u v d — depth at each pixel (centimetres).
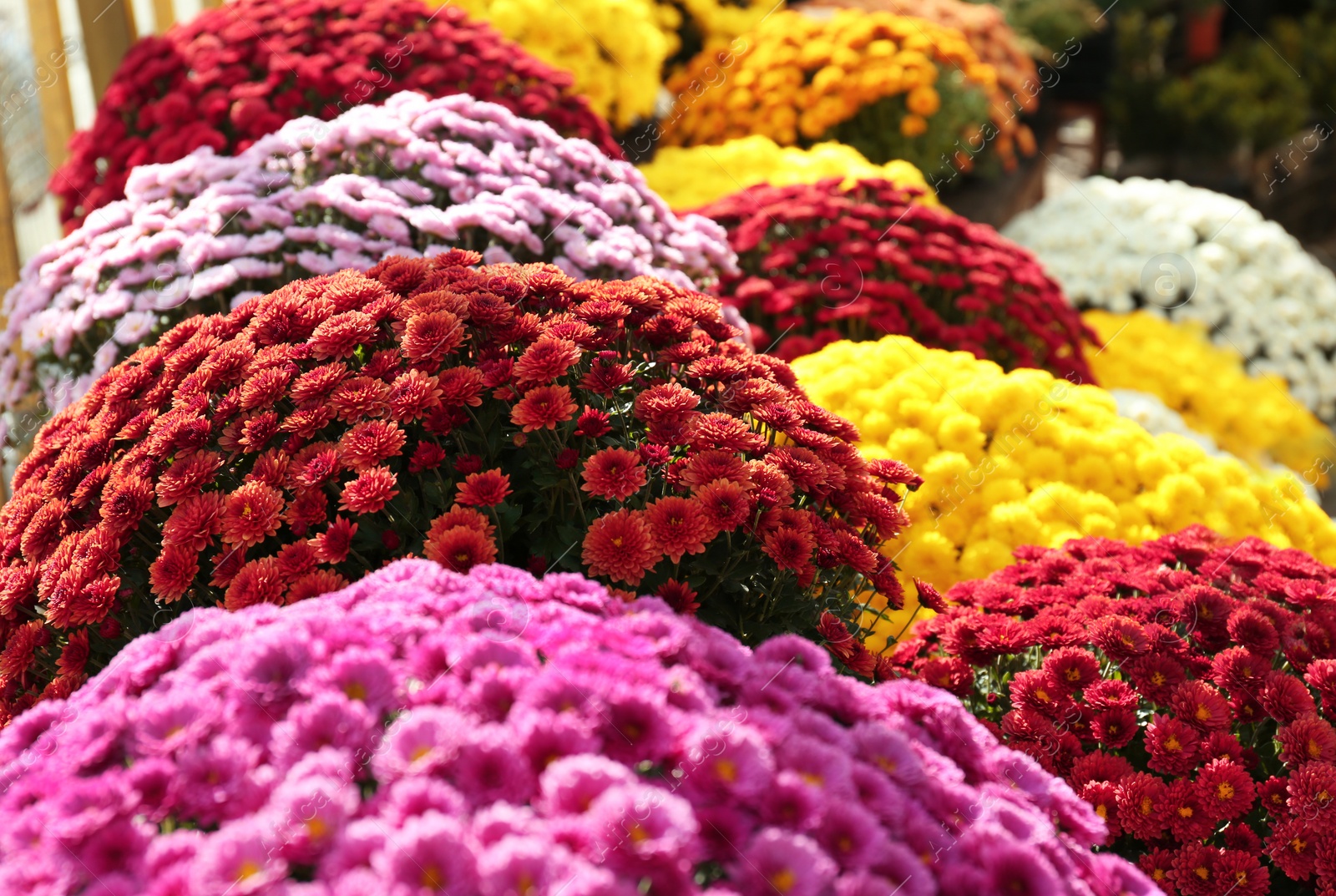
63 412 212
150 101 349
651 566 151
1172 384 416
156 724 112
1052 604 205
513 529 165
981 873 111
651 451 163
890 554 251
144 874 98
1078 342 364
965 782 132
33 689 172
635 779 103
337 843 95
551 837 97
